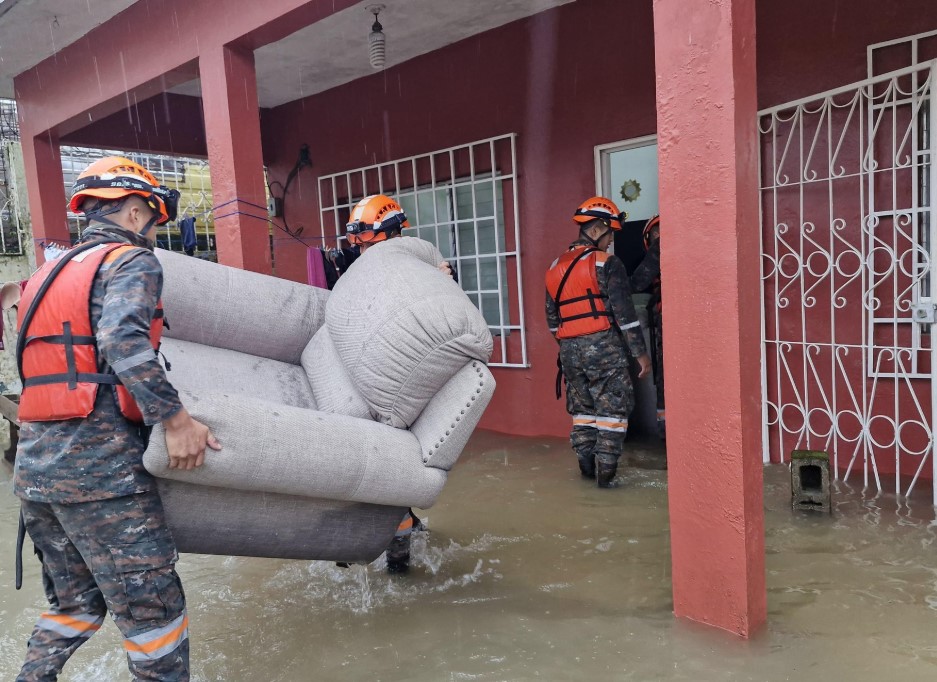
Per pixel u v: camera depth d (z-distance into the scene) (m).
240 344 2.95
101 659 2.49
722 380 2.28
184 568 3.27
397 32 5.27
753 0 2.23
